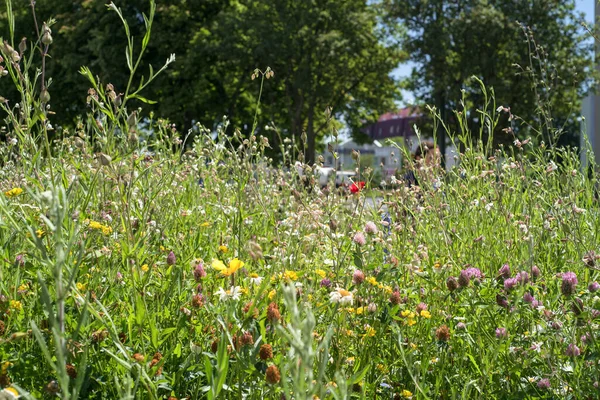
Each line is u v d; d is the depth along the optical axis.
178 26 37.41
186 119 38.50
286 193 5.55
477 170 5.13
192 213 4.69
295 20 36.72
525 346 2.99
